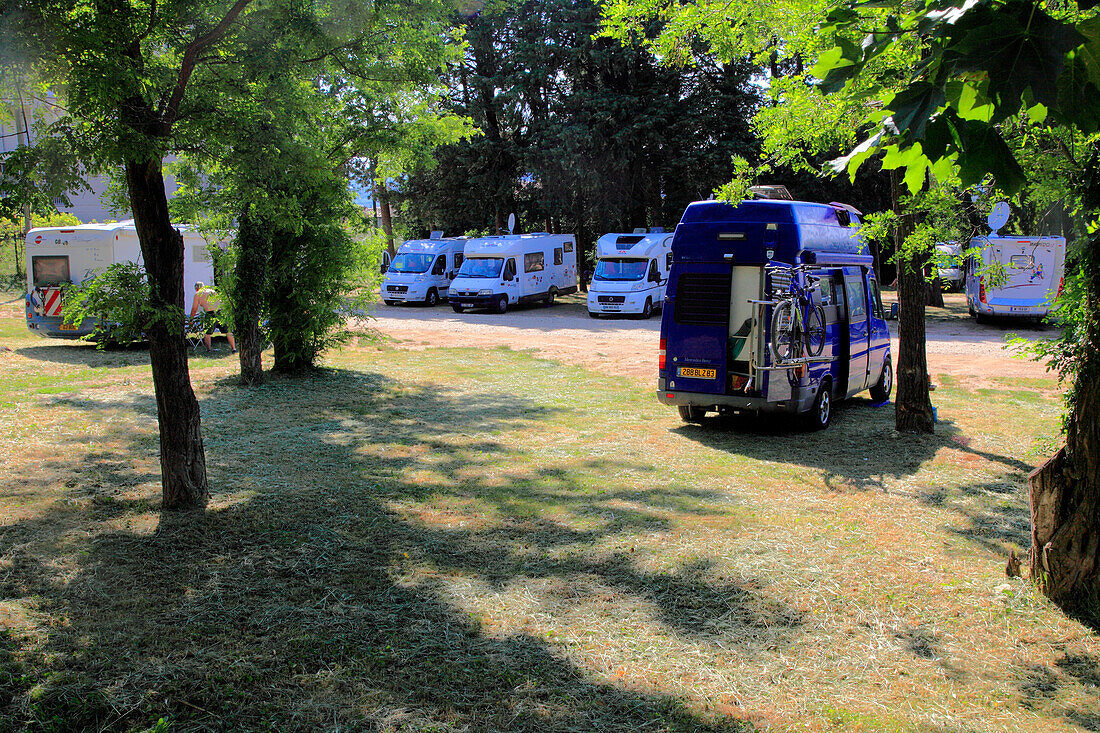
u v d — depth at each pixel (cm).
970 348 1912
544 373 1548
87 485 743
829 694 406
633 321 2675
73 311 615
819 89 279
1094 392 477
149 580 533
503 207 3512
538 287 3172
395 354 1800
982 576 554
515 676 418
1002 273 810
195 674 413
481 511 699
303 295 1386
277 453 892
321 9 654
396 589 529
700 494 761
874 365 1231
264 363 1570
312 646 447
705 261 1005
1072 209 538
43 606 488
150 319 613
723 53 868
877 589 533
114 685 399
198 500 685
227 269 1309
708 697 402
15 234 2828
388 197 3566
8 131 605
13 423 1000
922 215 895
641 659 440
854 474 834
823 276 1045
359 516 676
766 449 948
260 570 555
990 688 412
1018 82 215
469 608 502
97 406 1128
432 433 1018
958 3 226
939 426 1058
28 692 390
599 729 373
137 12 543
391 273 3219
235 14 594
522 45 3144
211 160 649
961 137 233
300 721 375
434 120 1298
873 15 288
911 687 414
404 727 372
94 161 546
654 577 553
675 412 1180
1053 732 373
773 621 488
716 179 3266
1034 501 517
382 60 802
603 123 3173
